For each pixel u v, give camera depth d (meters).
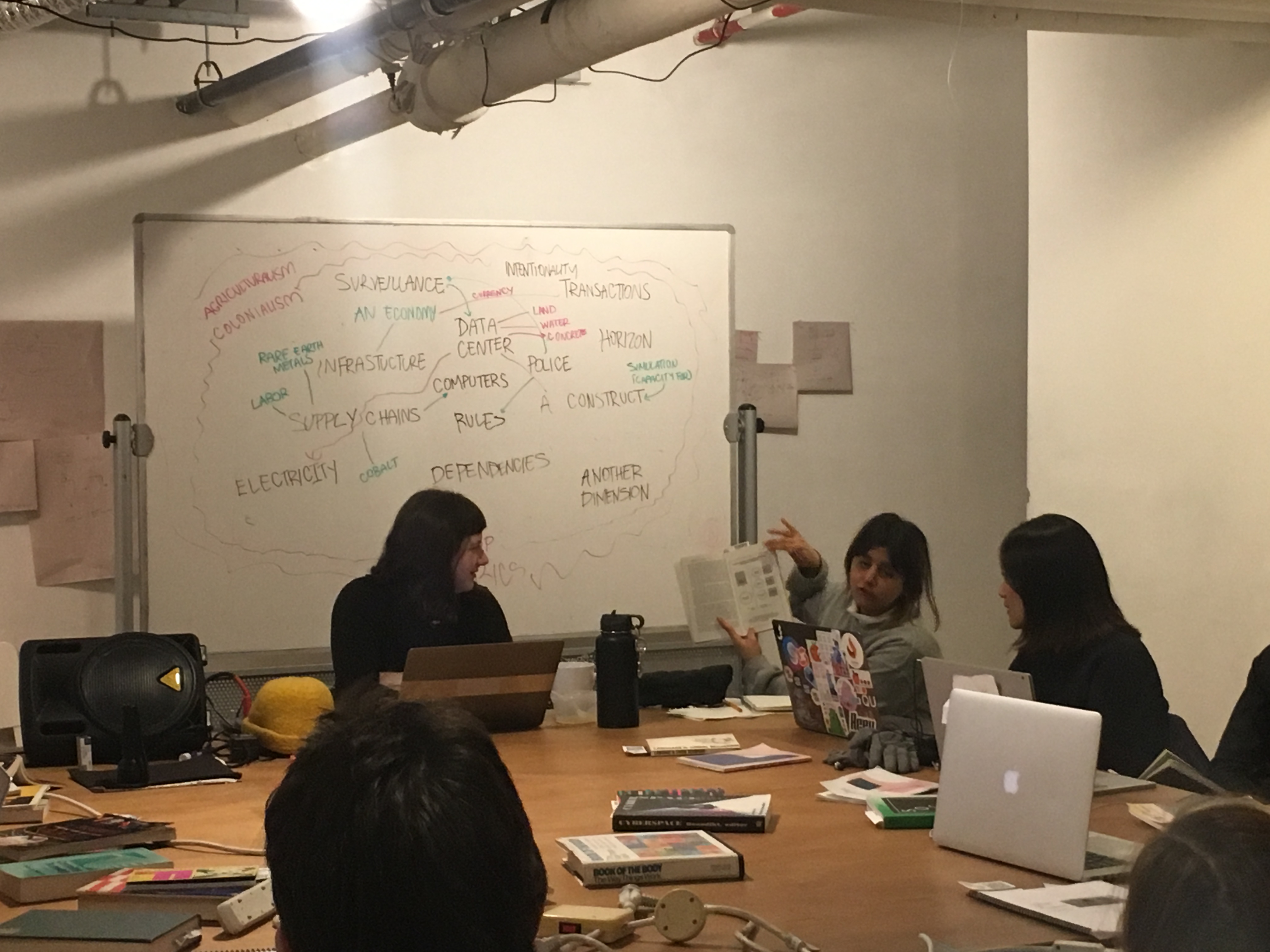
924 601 4.76
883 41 4.65
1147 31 3.19
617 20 2.81
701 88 4.45
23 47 3.80
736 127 4.48
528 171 4.27
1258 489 3.31
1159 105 3.60
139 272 3.80
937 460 4.75
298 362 3.93
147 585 3.79
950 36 4.72
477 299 4.10
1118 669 2.61
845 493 4.64
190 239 3.84
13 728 2.85
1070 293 3.94
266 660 3.92
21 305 3.81
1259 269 3.30
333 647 3.20
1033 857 1.80
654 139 4.39
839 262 4.62
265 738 2.75
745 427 4.30
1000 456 4.84
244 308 3.88
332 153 4.08
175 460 3.82
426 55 3.30
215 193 3.98
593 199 4.34
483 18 3.01
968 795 1.91
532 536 4.15
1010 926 1.57
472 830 0.83
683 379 4.30
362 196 4.11
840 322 4.62
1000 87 4.79
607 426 4.22
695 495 4.30
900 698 2.98
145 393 3.80
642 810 2.05
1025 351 4.84
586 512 4.20
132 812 2.23
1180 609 3.56
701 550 4.31
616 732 2.97
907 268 4.71
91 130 3.86
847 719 2.78
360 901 0.81
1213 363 3.44
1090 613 2.68
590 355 4.21
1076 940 1.51
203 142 3.97
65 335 3.83
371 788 0.84
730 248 4.34
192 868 1.77
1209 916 0.91
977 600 4.82
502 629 3.38
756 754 2.64
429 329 4.06
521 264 4.14
